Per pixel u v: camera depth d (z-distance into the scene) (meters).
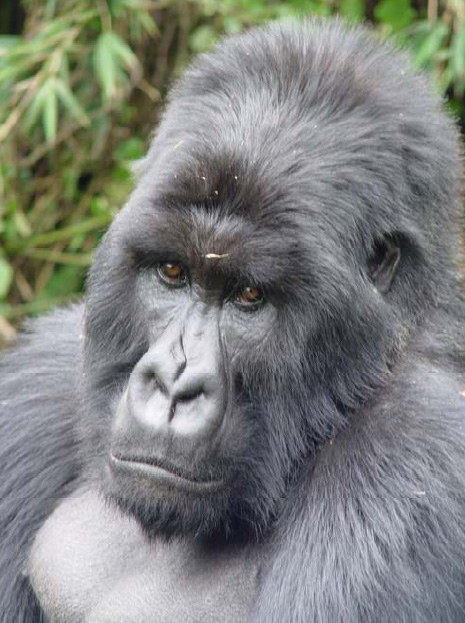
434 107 12.47
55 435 13.27
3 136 23.33
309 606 10.70
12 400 13.69
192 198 10.73
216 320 11.06
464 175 13.36
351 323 11.14
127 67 25.25
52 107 22.22
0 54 23.33
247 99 11.48
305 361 11.12
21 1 26.28
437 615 10.70
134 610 11.40
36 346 14.09
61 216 25.83
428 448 11.00
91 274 12.16
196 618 11.34
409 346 11.83
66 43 23.20
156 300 11.31
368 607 10.52
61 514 12.39
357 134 11.32
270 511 11.54
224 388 10.84
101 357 11.95
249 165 10.67
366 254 11.27
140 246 11.05
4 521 13.20
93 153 25.39
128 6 23.47
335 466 11.34
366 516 10.89
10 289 25.39
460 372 12.16
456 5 22.52
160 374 10.55
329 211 10.91
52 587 11.88
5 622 13.02
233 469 11.14
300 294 10.83
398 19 23.30
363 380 11.47
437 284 12.07
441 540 10.75
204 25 25.12
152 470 10.45
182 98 12.12
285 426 11.38
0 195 24.14
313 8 23.48
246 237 10.61
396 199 11.47
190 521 10.91
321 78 11.55
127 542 11.91
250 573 11.55
